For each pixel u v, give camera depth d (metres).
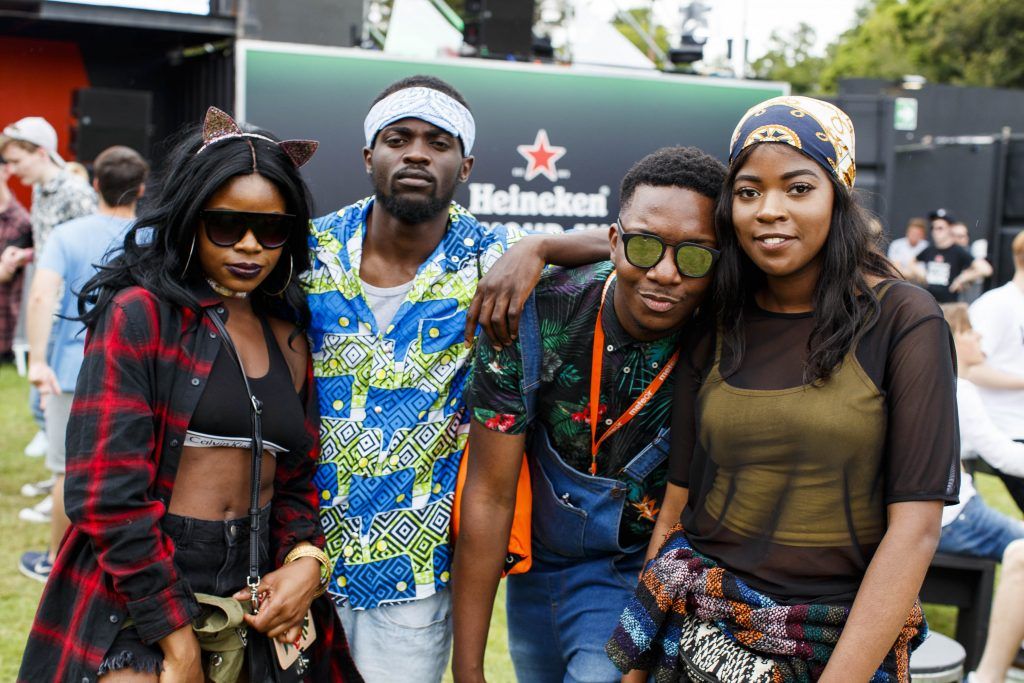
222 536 2.16
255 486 2.18
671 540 2.09
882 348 1.85
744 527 1.92
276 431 2.23
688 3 9.72
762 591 1.88
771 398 1.89
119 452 2.02
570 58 9.72
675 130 8.68
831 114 1.91
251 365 2.24
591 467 2.35
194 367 2.13
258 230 2.17
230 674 2.17
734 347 2.00
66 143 10.93
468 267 2.54
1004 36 29.80
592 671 2.35
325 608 2.43
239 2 9.30
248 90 7.37
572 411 2.31
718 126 8.81
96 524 2.00
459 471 2.51
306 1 9.58
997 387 5.03
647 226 2.07
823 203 1.87
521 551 2.38
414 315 2.49
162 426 2.11
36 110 10.80
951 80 31.06
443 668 2.64
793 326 1.95
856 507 1.85
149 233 2.22
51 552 4.69
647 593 2.04
